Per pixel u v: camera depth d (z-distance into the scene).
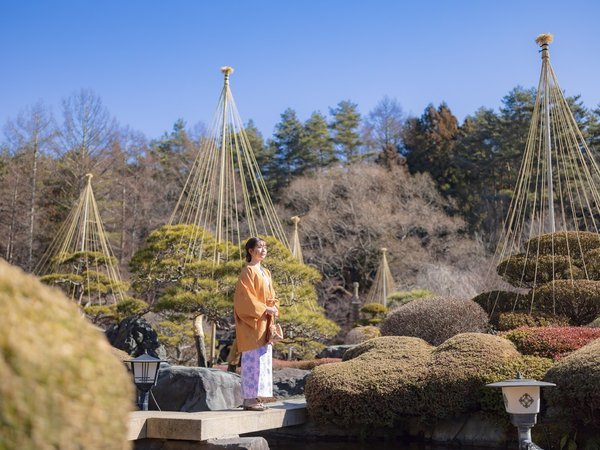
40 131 28.73
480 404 6.44
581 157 11.51
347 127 38.81
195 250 11.91
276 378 9.53
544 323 9.20
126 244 29.78
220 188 12.36
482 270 25.39
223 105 12.77
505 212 30.67
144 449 5.38
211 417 5.39
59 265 15.61
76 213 16.52
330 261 29.41
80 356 2.02
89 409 1.96
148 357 6.35
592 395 5.43
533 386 5.35
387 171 33.47
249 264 6.12
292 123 37.38
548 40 11.61
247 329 6.00
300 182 32.41
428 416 6.49
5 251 26.70
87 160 28.70
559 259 10.24
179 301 10.18
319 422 6.77
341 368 6.94
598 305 9.43
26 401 1.79
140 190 31.16
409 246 28.98
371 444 6.66
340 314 27.22
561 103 11.62
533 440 6.00
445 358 6.71
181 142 36.91
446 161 35.59
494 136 33.34
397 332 9.20
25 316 1.96
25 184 27.69
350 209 30.05
